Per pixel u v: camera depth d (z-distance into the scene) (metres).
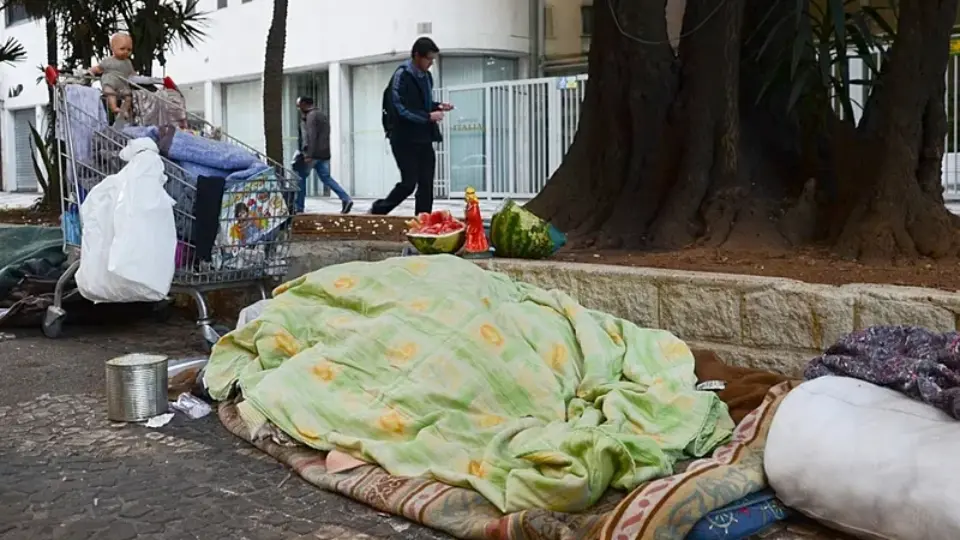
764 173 6.14
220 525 3.02
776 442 2.90
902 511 2.57
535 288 4.42
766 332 4.24
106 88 6.02
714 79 6.07
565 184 6.57
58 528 2.99
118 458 3.66
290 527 3.00
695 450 3.32
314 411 3.70
